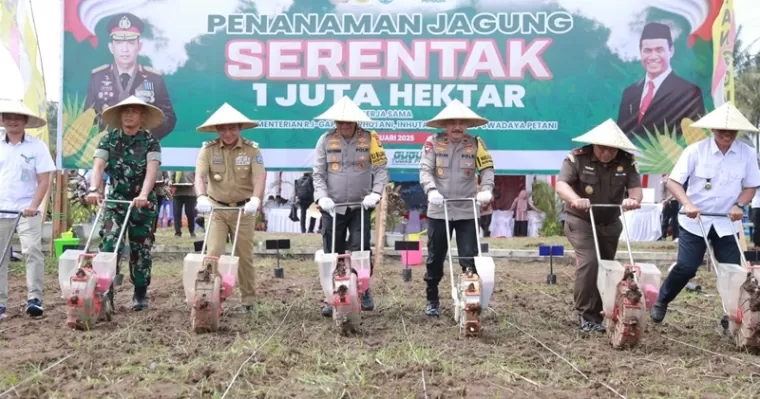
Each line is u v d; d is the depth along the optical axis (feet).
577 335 19.53
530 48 31.40
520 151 31.63
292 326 20.15
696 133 31.07
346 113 20.70
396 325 20.38
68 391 13.88
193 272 19.08
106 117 21.49
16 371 15.12
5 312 21.56
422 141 31.63
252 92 31.91
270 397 13.56
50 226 37.70
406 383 14.52
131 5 31.86
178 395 13.66
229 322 20.63
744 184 19.92
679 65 31.04
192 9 31.91
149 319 20.80
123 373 15.16
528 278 30.73
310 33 31.68
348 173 21.17
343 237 21.68
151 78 32.01
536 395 14.01
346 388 14.19
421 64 31.53
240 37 31.86
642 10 31.12
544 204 50.88
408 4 31.45
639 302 17.26
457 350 17.46
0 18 32.35
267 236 43.75
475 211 19.63
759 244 34.83
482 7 31.40
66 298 18.85
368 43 31.60
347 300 18.48
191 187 41.60
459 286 19.38
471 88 31.55
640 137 31.30
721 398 14.05
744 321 17.51
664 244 41.04
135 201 20.42
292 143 31.91
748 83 108.88
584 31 31.30
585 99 31.40
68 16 31.89
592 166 19.76
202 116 32.04
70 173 40.04
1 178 20.80
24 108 20.62
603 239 20.12
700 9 30.86
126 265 32.37
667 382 15.06
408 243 29.43
